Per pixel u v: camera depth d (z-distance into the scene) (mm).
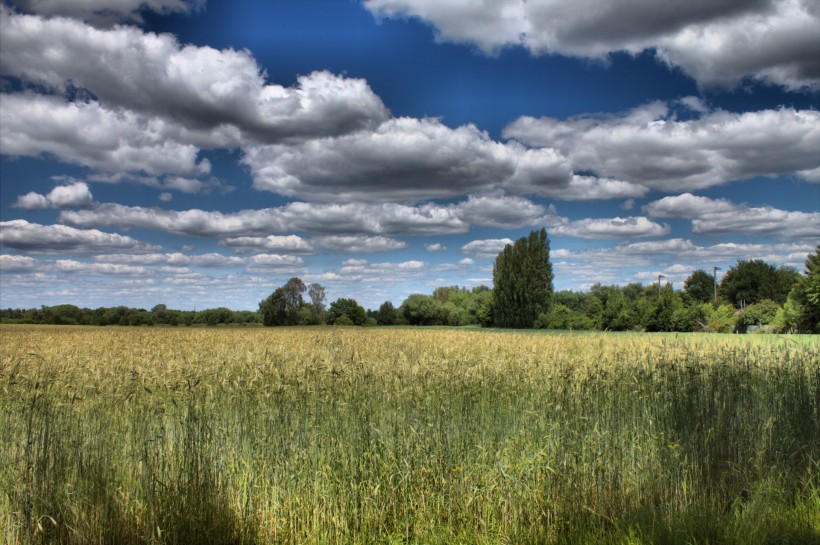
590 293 90312
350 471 5684
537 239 69062
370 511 5465
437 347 14625
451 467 5789
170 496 5273
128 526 5367
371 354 10922
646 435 6574
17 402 6762
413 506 5551
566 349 10914
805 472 6176
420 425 6250
